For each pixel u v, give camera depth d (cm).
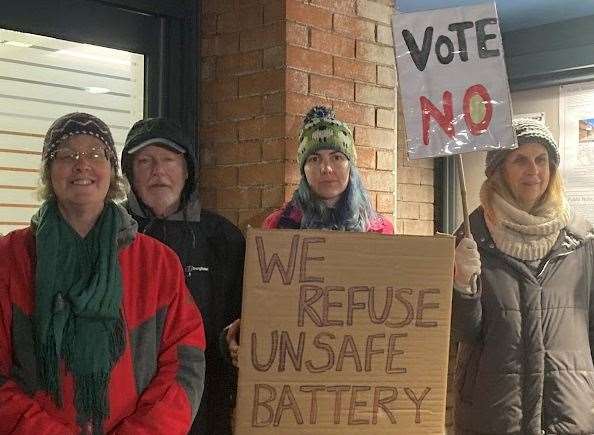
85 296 147
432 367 162
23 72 233
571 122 310
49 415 145
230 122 263
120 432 147
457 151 183
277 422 157
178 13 263
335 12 261
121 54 254
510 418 190
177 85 267
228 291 195
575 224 204
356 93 267
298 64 249
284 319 157
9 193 232
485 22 182
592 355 201
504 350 192
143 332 156
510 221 200
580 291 198
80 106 246
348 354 159
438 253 162
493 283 196
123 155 194
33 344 149
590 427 191
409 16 183
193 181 196
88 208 158
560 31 307
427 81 183
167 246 178
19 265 153
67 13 236
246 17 258
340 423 158
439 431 162
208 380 193
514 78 322
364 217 201
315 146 196
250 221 256
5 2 222
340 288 159
